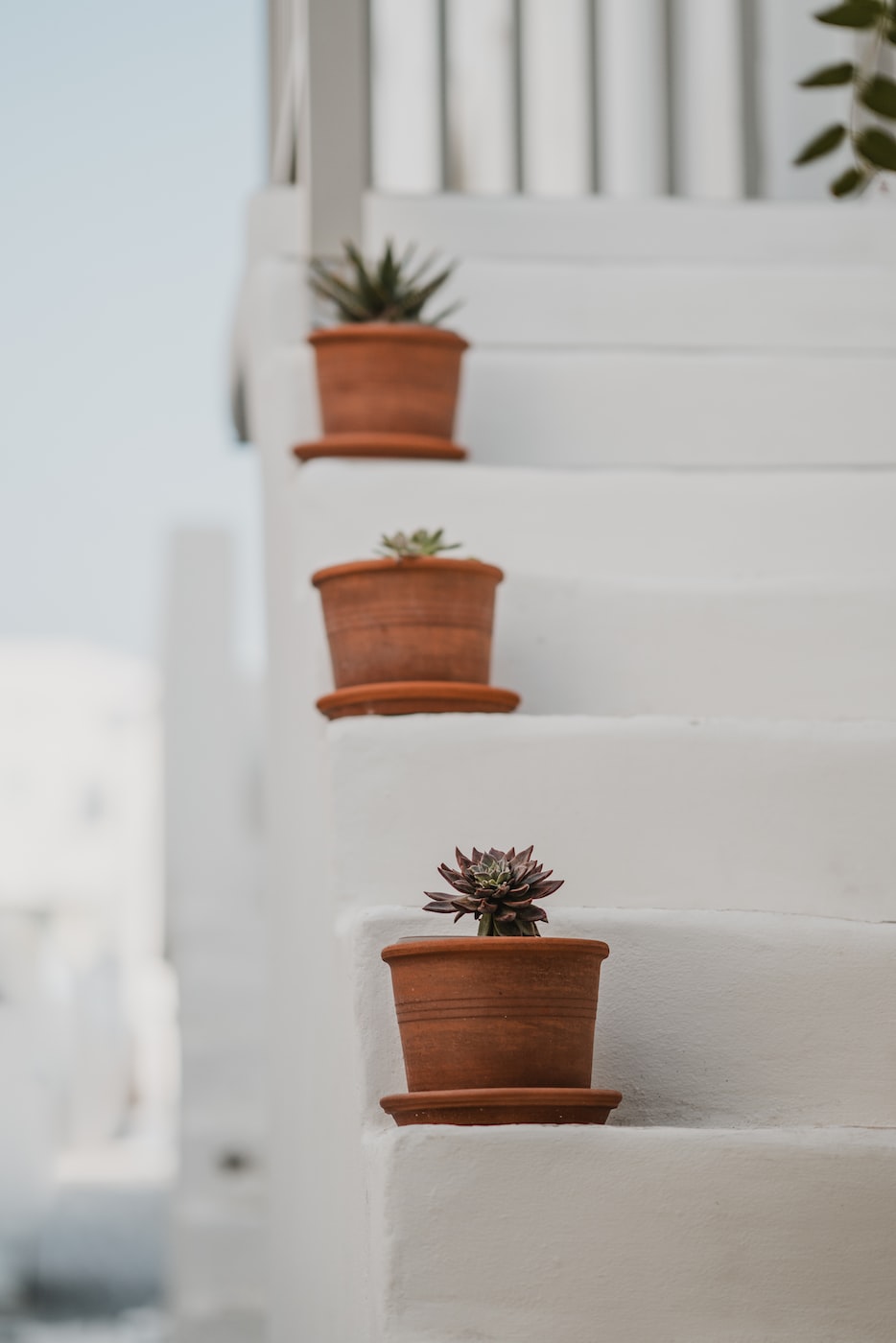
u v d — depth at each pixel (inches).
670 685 86.0
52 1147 272.4
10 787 700.0
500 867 60.9
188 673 203.0
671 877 74.3
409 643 77.2
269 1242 113.0
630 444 104.8
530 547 93.7
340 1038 70.2
